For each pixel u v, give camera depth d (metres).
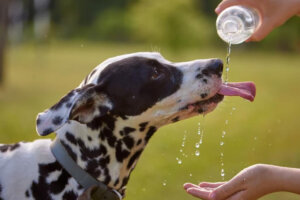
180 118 4.36
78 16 59.19
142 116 4.20
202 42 31.92
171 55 31.31
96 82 4.13
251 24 4.50
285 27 50.75
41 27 40.44
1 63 17.94
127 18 57.09
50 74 22.70
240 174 4.12
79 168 4.06
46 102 14.31
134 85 4.16
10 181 4.01
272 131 10.73
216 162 8.27
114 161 4.17
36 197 4.00
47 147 4.15
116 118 4.14
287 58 45.69
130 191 6.96
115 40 57.56
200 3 55.53
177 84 4.27
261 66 32.66
